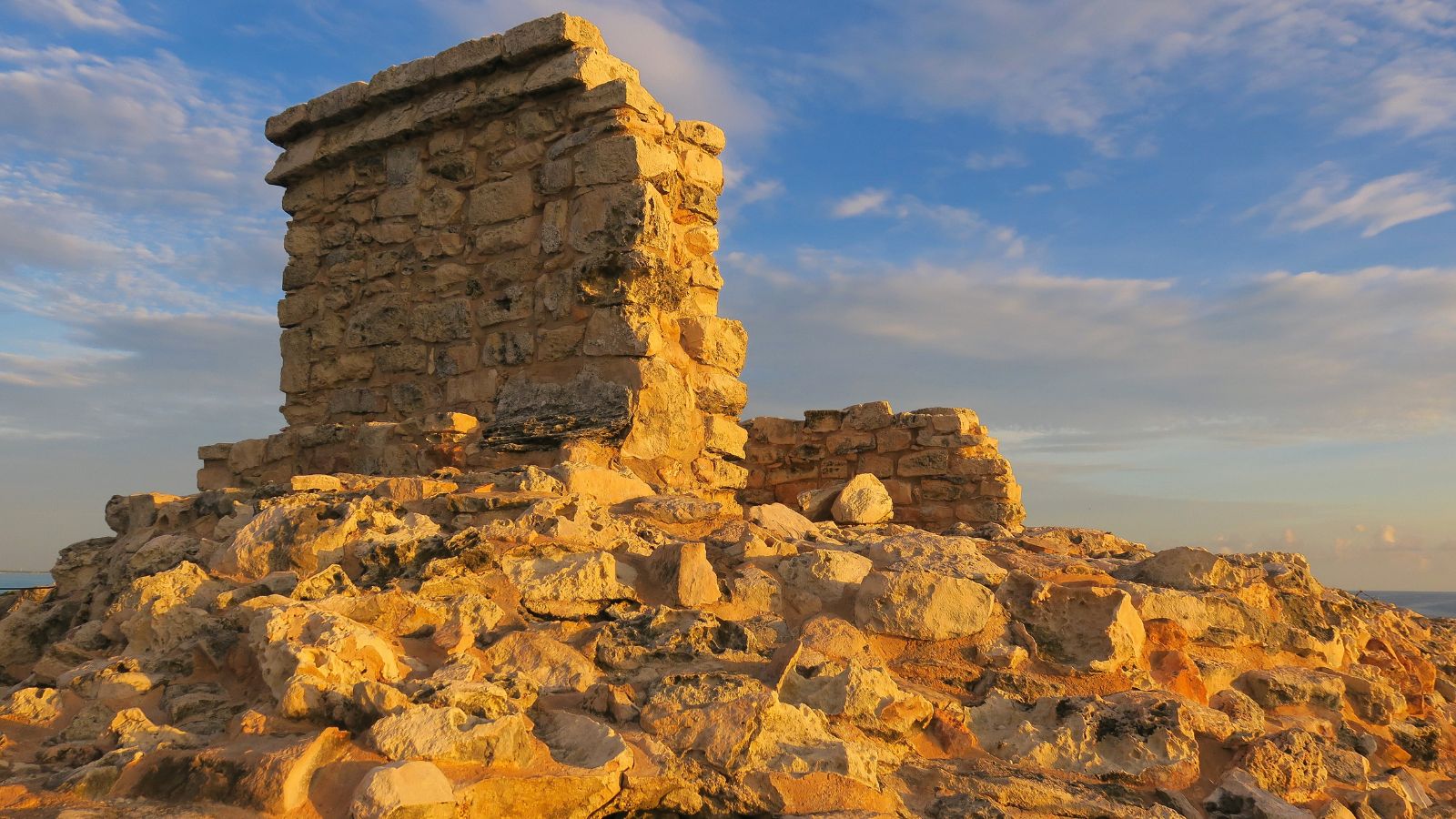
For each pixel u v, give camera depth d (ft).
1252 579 21.63
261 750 12.12
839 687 16.05
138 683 14.53
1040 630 18.92
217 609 16.44
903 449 38.96
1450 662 25.98
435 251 29.78
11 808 11.31
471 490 20.65
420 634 15.85
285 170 33.27
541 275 27.25
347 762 12.08
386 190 31.22
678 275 26.68
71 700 14.48
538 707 14.51
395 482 20.56
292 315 32.91
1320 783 17.97
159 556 19.31
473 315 28.55
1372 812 17.87
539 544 18.08
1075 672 18.25
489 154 29.07
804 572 19.20
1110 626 18.66
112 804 11.48
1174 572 21.36
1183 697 18.34
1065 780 16.06
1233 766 17.54
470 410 28.14
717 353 27.07
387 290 30.73
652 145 26.30
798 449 40.73
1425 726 21.65
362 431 27.89
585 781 12.48
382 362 30.45
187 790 11.73
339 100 31.89
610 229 25.79
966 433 38.17
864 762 14.61
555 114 27.71
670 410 25.39
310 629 14.52
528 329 27.30
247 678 14.70
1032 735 16.85
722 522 22.22
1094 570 21.74
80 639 16.65
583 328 26.04
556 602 17.16
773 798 13.64
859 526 28.09
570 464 22.21
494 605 16.63
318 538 17.84
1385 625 25.95
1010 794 15.16
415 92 30.50
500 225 28.37
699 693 15.03
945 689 17.80
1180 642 20.10
